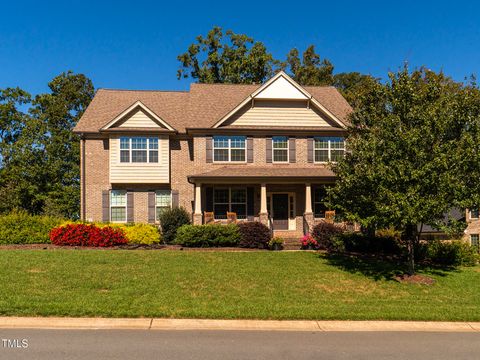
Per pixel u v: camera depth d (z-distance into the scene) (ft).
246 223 61.62
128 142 74.38
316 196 76.74
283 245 61.67
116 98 85.35
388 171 40.42
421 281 42.68
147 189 76.07
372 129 46.26
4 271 39.93
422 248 55.62
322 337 25.90
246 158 75.36
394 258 55.42
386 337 26.30
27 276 38.42
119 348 22.82
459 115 41.98
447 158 39.55
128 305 30.78
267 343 24.38
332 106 84.07
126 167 74.02
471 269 51.08
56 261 45.19
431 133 41.11
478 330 28.50
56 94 133.18
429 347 24.34
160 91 89.45
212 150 74.64
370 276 44.04
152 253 52.16
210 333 26.18
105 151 76.18
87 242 59.36
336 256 54.13
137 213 75.51
